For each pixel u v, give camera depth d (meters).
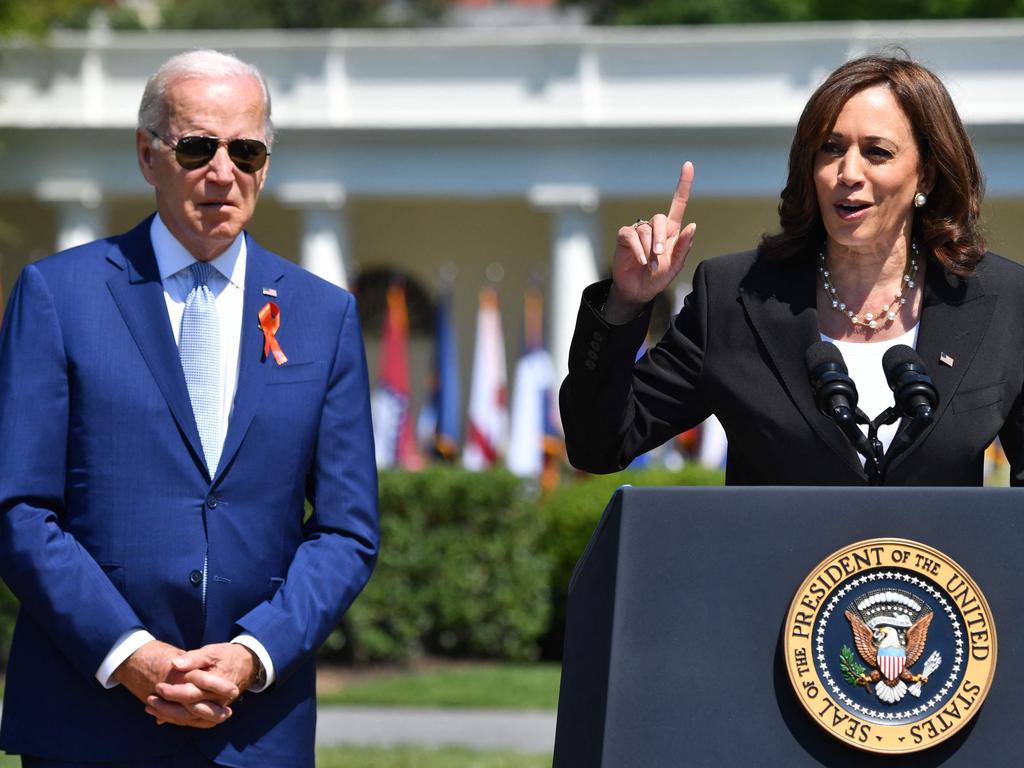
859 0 104.81
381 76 63.84
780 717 8.23
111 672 10.44
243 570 10.96
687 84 62.22
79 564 10.52
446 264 73.50
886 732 8.13
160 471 10.86
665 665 8.30
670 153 62.38
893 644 8.20
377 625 39.12
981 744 8.21
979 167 10.53
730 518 8.45
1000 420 10.13
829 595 8.27
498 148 63.38
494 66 63.28
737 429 10.53
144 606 10.75
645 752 8.20
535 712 32.00
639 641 8.34
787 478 10.31
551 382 62.47
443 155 63.78
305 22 156.25
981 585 8.34
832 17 106.38
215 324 11.32
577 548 41.72
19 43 63.94
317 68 63.69
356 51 63.72
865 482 10.06
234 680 10.53
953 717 8.16
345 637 38.88
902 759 8.18
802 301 10.55
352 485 11.47
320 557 11.18
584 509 41.75
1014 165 59.44
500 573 40.03
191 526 10.86
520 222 73.25
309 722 11.19
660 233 9.98
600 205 68.81
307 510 33.91
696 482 43.09
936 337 10.27
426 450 63.38
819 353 9.70
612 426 10.47
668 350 10.98
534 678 36.75
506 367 73.12
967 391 10.09
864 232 10.21
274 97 63.97
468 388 73.38
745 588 8.37
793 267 10.77
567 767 8.86
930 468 9.95
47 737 10.68
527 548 40.59
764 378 10.45
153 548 10.78
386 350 58.28
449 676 37.19
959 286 10.47
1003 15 97.12
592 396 10.40
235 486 11.01
